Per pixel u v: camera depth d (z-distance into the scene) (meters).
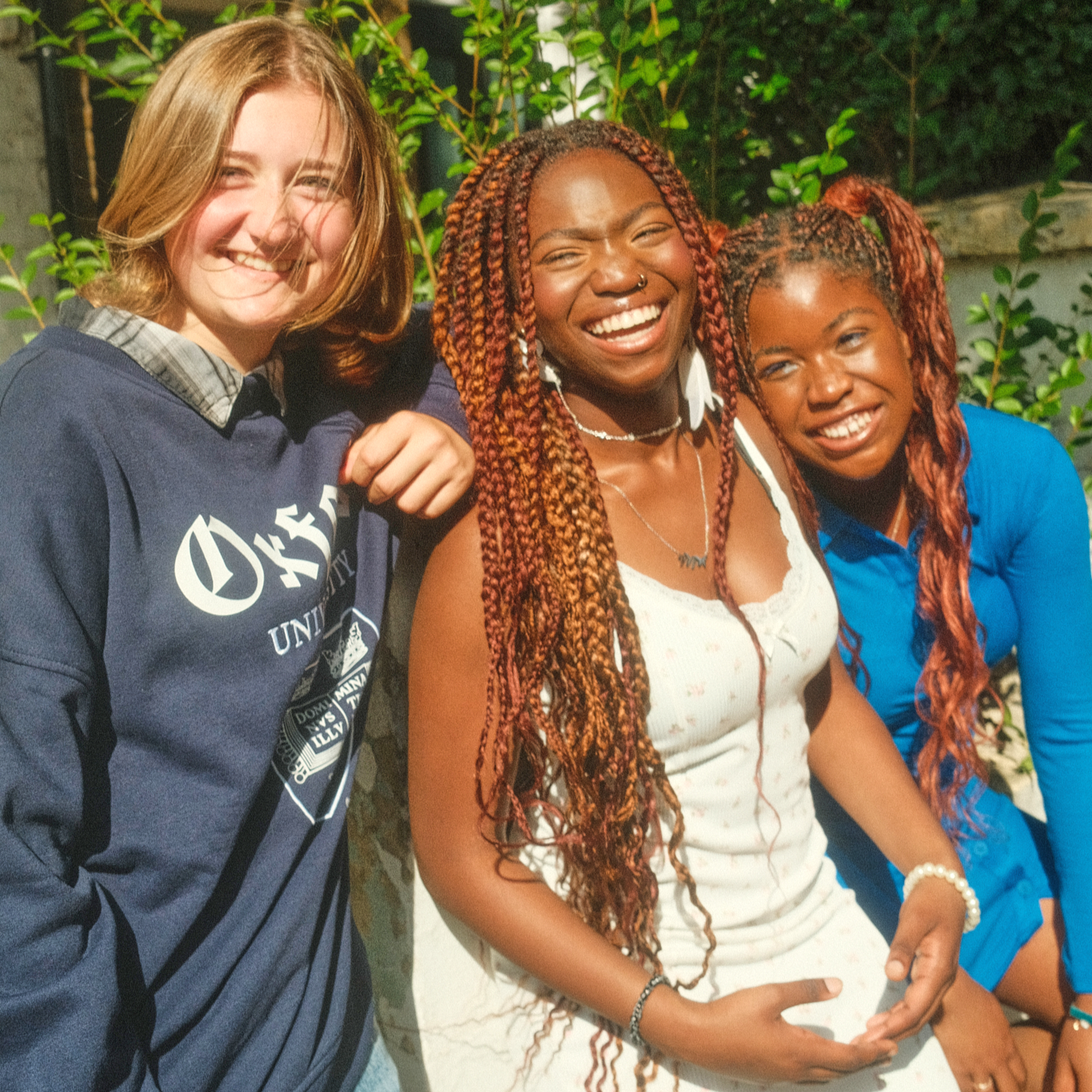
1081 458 3.08
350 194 1.42
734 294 1.81
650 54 2.93
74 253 2.75
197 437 1.29
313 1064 1.33
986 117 3.52
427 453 1.42
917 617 1.97
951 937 1.66
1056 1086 1.95
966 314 3.18
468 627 1.44
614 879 1.52
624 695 1.46
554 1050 1.55
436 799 1.48
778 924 1.62
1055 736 2.02
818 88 3.54
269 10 2.55
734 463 1.68
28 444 1.17
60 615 1.15
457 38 3.99
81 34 3.73
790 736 1.63
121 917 1.23
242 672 1.28
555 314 1.48
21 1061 1.13
